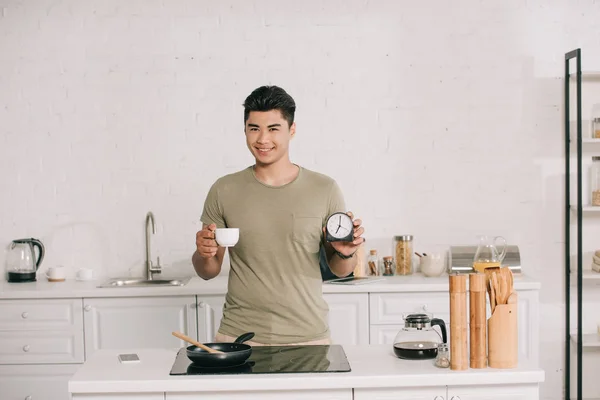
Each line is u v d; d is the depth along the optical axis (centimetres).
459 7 468
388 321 423
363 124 470
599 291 474
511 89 470
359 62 467
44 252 464
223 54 465
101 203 468
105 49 464
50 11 463
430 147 471
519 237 474
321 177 301
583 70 464
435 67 469
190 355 250
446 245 473
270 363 255
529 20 469
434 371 245
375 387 242
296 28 466
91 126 466
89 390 238
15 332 423
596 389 472
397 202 472
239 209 294
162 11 464
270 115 285
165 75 465
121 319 423
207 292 422
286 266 293
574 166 470
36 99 465
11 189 468
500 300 248
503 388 245
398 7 467
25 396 426
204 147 468
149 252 462
